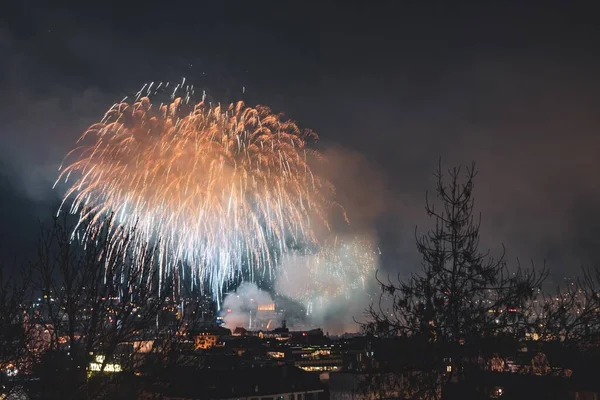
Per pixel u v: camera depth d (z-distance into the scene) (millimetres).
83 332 33250
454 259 31266
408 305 31500
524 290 30484
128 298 34250
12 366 33656
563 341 29688
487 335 29922
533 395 28906
